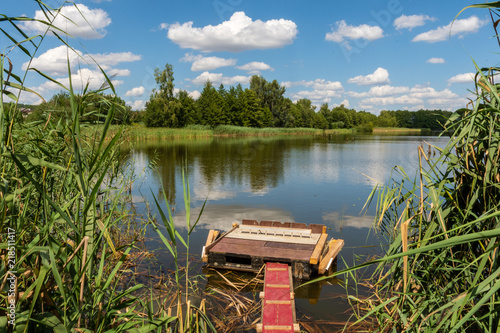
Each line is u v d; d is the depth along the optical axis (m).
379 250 5.80
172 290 4.37
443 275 2.40
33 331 1.62
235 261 5.57
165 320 2.11
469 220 2.23
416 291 2.43
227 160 19.33
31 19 1.43
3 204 1.55
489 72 1.99
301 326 3.62
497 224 1.78
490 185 1.96
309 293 4.42
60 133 2.36
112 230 5.95
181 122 56.78
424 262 2.42
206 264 5.40
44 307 1.78
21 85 1.55
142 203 8.97
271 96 78.50
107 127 1.56
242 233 6.29
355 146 31.78
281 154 23.31
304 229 6.34
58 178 2.96
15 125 2.60
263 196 10.29
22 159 1.48
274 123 76.50
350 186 11.90
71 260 1.83
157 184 11.84
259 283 4.75
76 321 1.78
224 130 53.97
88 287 1.84
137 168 14.70
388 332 3.16
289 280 4.46
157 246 5.98
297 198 10.02
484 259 1.59
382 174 14.27
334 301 4.19
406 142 38.88
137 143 31.86
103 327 2.00
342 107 110.62
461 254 2.28
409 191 2.56
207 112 62.88
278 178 13.58
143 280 4.61
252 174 14.51
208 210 8.62
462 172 2.31
